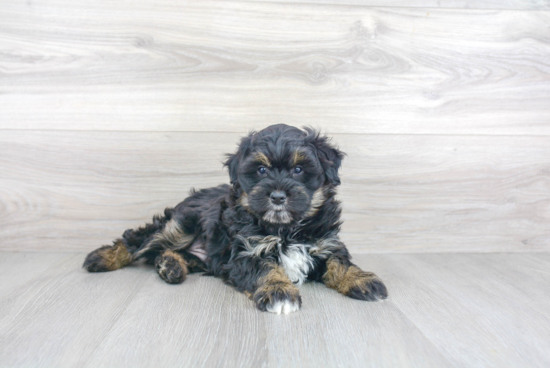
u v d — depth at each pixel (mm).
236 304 449
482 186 671
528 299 472
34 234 651
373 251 673
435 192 669
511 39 654
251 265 494
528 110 666
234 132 647
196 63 634
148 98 635
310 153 504
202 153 648
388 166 660
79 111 631
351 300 465
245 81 640
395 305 449
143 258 605
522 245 679
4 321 396
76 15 618
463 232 678
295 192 486
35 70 622
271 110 646
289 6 631
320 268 527
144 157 645
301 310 433
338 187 658
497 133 665
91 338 363
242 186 512
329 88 647
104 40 625
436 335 377
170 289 496
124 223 655
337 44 642
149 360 328
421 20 645
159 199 654
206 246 566
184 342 357
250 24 632
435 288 506
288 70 641
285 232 518
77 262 603
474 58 655
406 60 650
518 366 327
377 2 637
